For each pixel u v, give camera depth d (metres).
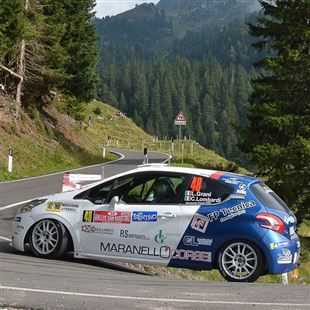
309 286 8.45
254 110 23.22
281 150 22.08
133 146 90.00
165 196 9.66
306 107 23.34
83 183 20.98
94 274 8.95
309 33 22.69
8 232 13.05
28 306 6.64
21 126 36.94
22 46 34.91
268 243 8.95
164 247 9.45
